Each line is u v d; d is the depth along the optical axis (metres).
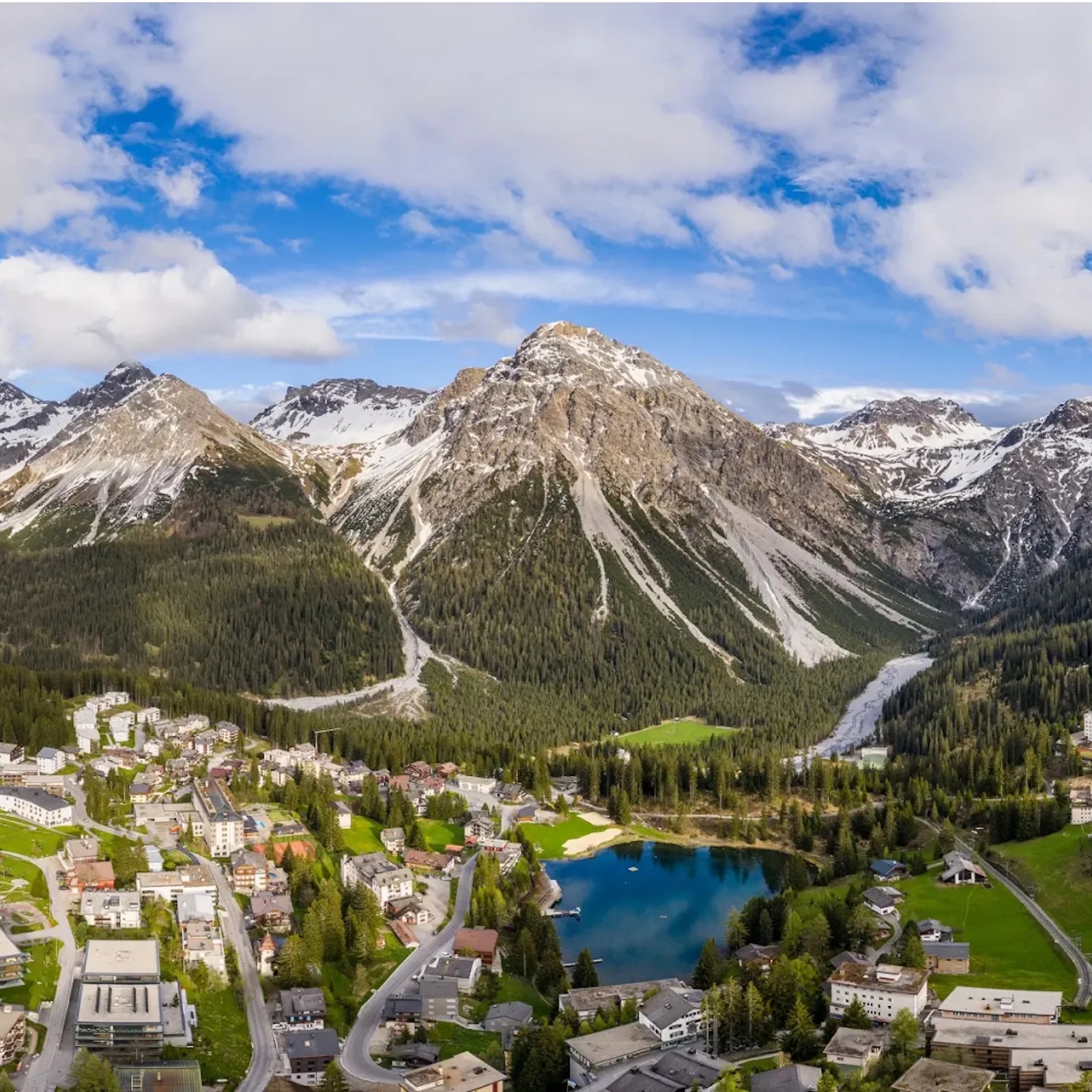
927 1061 195.38
